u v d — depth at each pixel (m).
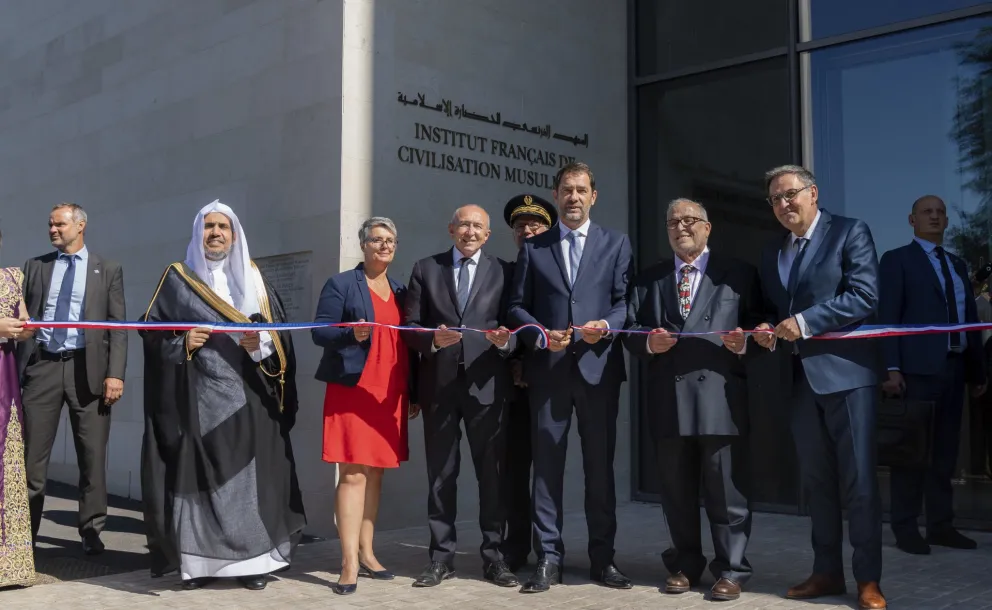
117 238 8.12
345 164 6.17
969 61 6.21
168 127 7.66
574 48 7.64
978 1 6.17
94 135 8.50
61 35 9.02
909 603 4.13
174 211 7.52
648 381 4.60
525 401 5.05
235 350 4.75
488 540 4.73
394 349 4.79
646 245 7.78
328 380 4.64
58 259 5.70
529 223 5.30
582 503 7.34
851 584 4.54
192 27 7.49
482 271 4.85
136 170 7.97
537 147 7.32
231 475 4.64
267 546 4.63
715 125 7.38
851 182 6.64
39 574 5.01
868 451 4.12
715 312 4.38
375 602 4.28
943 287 5.57
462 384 4.71
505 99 7.14
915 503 5.39
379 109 6.38
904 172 6.43
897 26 6.45
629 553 5.49
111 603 4.31
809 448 4.31
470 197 6.86
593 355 4.57
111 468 7.97
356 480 4.63
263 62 6.82
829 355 4.18
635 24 7.98
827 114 6.76
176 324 4.45
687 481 4.49
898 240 6.43
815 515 4.33
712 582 4.63
